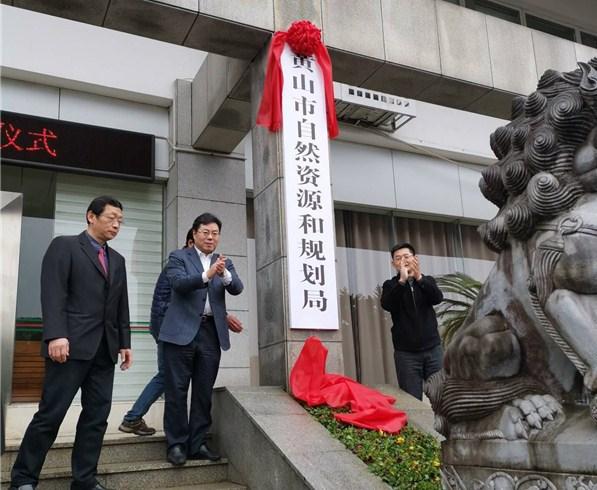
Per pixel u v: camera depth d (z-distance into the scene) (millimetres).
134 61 6527
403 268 5016
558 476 1862
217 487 3619
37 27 6133
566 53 6363
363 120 7625
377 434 3725
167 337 3875
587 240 1915
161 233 6660
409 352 5020
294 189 4816
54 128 6074
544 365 2098
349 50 5242
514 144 2285
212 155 6660
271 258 4867
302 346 4559
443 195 8242
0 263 4441
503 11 9023
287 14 5094
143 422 4457
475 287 7160
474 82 5715
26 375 5730
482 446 2131
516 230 2148
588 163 2021
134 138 6441
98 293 3359
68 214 6234
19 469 3119
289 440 3369
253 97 5312
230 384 6238
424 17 5656
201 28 4891
